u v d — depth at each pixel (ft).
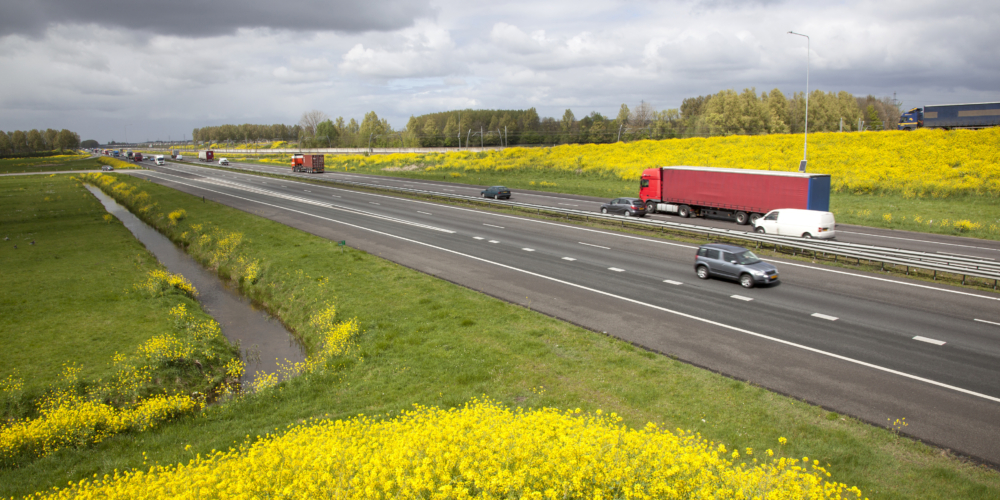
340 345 59.72
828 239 96.99
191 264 114.73
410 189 208.85
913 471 33.01
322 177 276.41
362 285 81.20
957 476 32.24
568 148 310.65
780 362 49.62
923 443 36.24
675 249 97.71
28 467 39.01
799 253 91.86
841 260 86.38
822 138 230.48
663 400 43.01
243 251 110.42
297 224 137.28
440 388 47.50
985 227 111.34
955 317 59.31
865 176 167.53
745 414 40.40
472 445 25.49
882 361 49.03
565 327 60.23
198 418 46.65
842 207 140.77
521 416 31.81
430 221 136.77
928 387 43.96
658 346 54.34
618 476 23.31
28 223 156.76
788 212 100.27
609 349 53.78
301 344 69.00
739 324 59.62
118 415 46.34
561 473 23.15
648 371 48.39
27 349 62.49
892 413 40.16
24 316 73.87
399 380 49.85
